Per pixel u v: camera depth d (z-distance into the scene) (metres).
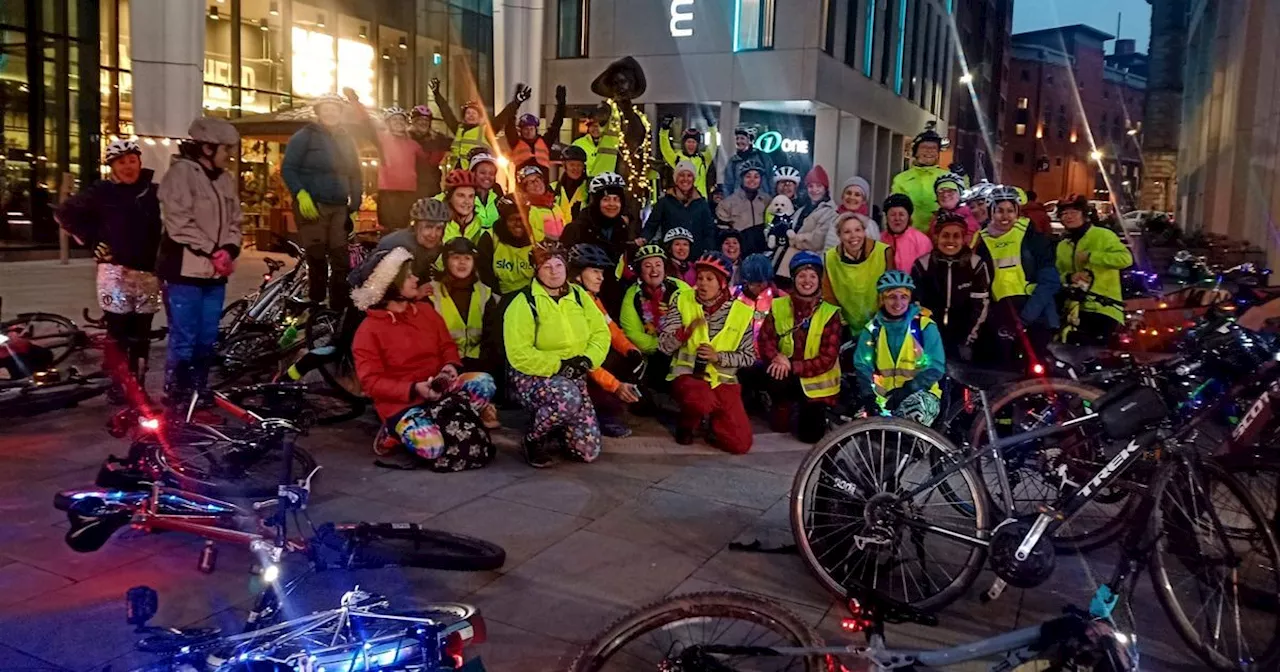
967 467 4.01
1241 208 18.70
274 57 22.30
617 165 10.30
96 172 18.48
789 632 2.87
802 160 33.50
